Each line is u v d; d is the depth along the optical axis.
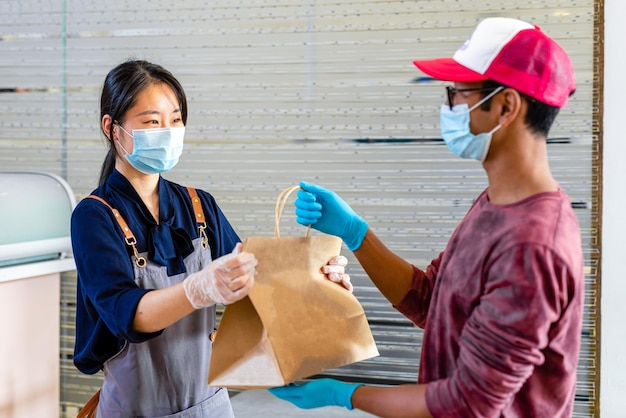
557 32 3.16
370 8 3.35
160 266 1.96
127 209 1.95
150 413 1.94
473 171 3.30
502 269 1.35
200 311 2.01
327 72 3.43
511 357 1.32
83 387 3.72
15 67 3.80
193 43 3.56
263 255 1.68
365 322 1.74
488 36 1.43
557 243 1.34
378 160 3.40
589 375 3.17
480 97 1.43
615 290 3.15
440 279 1.54
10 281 2.95
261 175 3.54
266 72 3.50
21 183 3.05
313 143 3.46
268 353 1.62
